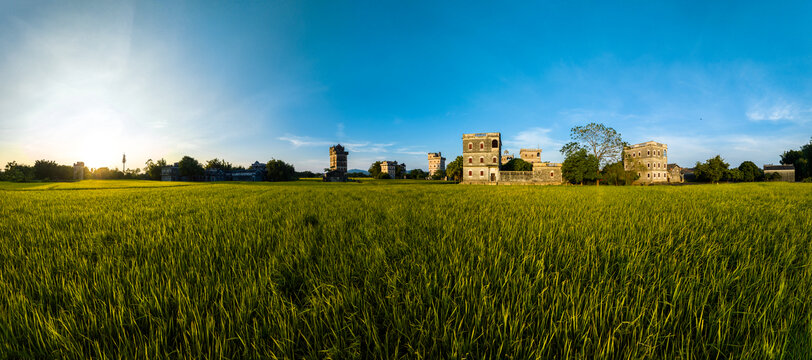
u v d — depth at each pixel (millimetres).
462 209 8328
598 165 50000
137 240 4824
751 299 2316
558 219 6230
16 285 2820
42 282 2883
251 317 2264
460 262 3305
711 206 8539
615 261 3432
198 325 2039
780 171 72688
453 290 2580
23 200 12766
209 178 106938
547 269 3176
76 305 2434
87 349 1941
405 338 2025
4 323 2129
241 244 4406
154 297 2418
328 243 4438
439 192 18203
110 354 1875
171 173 102438
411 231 5215
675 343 1868
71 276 3104
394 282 2729
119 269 3219
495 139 58344
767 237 4375
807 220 5598
